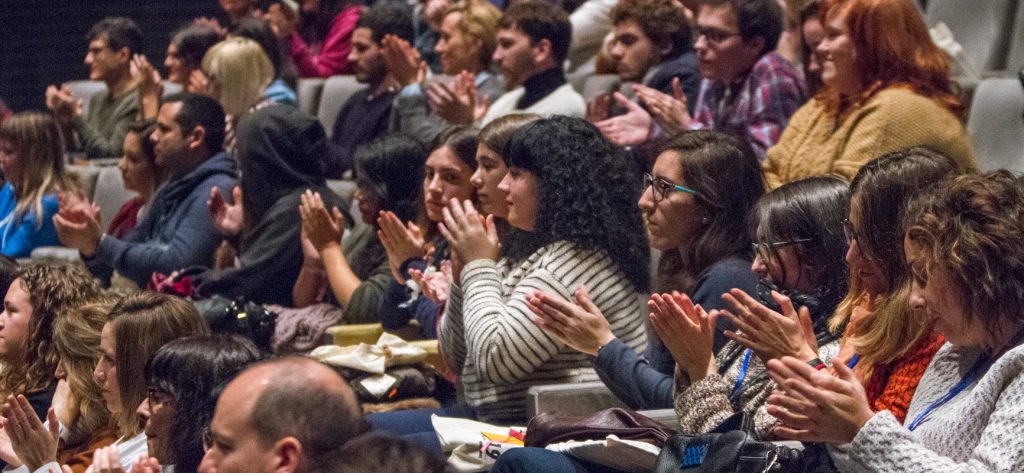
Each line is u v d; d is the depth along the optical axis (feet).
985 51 24.76
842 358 12.29
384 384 17.49
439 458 7.07
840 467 10.66
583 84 30.07
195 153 26.08
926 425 10.67
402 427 16.21
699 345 12.82
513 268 16.21
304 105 33.83
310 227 21.75
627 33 26.37
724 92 23.41
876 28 18.17
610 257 15.89
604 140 16.20
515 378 15.47
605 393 15.08
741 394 12.75
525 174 16.03
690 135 15.08
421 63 28.55
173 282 23.44
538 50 26.48
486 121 26.81
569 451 12.91
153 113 34.94
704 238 14.78
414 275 18.39
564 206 15.79
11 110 44.19
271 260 23.44
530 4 26.63
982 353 10.69
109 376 15.21
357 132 30.78
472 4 29.96
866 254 11.89
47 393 17.26
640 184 16.89
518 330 15.33
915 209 10.74
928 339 11.68
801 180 13.60
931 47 18.40
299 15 39.52
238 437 9.36
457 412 16.49
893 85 18.17
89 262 25.39
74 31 44.91
